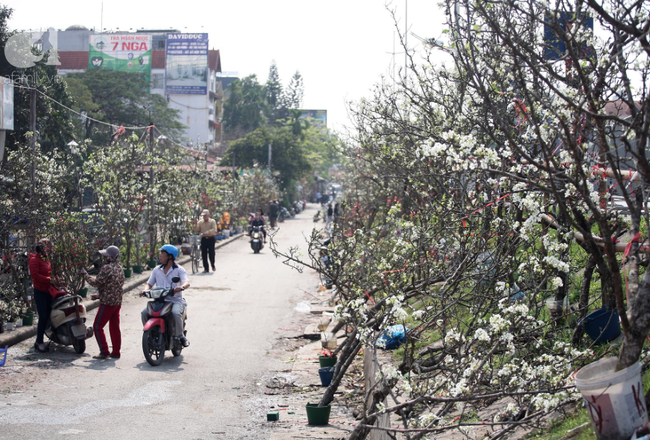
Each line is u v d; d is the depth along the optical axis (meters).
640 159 3.31
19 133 22.91
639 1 3.51
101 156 16.77
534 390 4.19
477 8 3.81
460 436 5.06
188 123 69.00
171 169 22.34
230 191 34.25
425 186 7.59
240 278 18.56
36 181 12.52
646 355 4.45
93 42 65.88
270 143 60.12
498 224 5.29
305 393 7.88
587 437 4.14
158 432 6.17
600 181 4.88
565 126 3.40
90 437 5.94
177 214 22.78
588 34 4.42
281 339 10.95
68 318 9.26
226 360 9.41
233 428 6.39
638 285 3.96
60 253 11.77
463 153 4.37
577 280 7.32
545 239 4.62
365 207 16.31
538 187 3.74
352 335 6.53
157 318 9.00
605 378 3.40
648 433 3.29
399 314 4.66
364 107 10.30
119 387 7.75
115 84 51.50
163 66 68.06
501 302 4.64
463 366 4.54
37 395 7.23
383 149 9.26
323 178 100.38
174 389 7.79
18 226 11.77
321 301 14.60
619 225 4.64
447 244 6.03
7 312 10.08
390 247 6.68
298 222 49.47
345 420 6.73
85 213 15.77
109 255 9.25
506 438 4.70
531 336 4.98
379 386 5.32
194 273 19.59
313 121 102.81
